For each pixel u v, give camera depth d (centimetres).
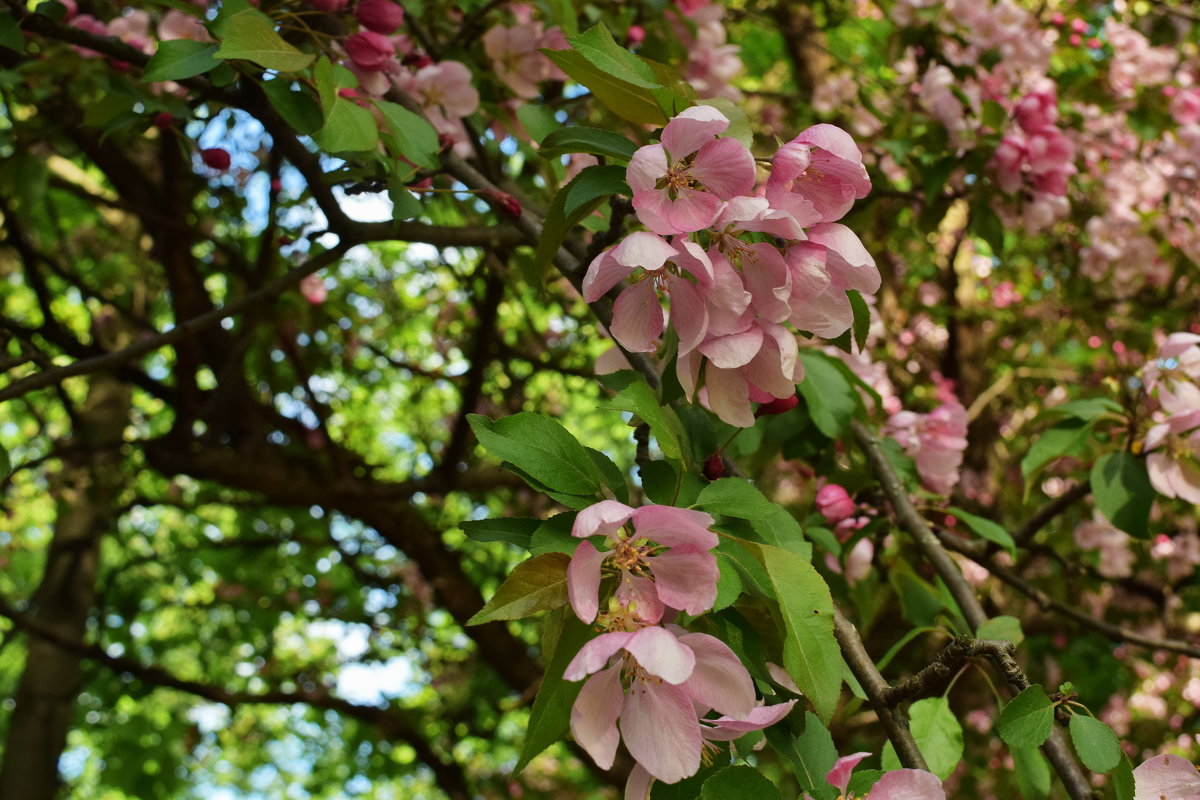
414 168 225
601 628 124
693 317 138
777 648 147
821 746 145
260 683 770
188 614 771
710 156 133
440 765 593
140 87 278
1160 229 438
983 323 625
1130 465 256
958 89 330
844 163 138
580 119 372
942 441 300
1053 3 457
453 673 718
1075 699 141
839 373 262
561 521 129
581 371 540
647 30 348
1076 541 420
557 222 156
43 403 684
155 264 611
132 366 504
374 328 668
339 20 245
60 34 249
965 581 249
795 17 571
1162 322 528
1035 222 335
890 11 386
